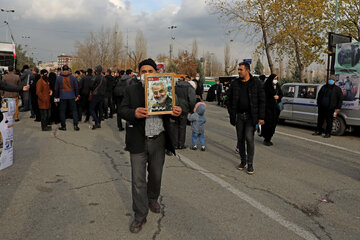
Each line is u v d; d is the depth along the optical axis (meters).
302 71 18.33
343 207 3.76
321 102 8.49
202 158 5.93
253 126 5.01
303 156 6.29
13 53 22.06
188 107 3.30
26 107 11.87
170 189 4.17
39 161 5.35
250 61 14.92
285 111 10.59
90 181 4.40
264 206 3.71
